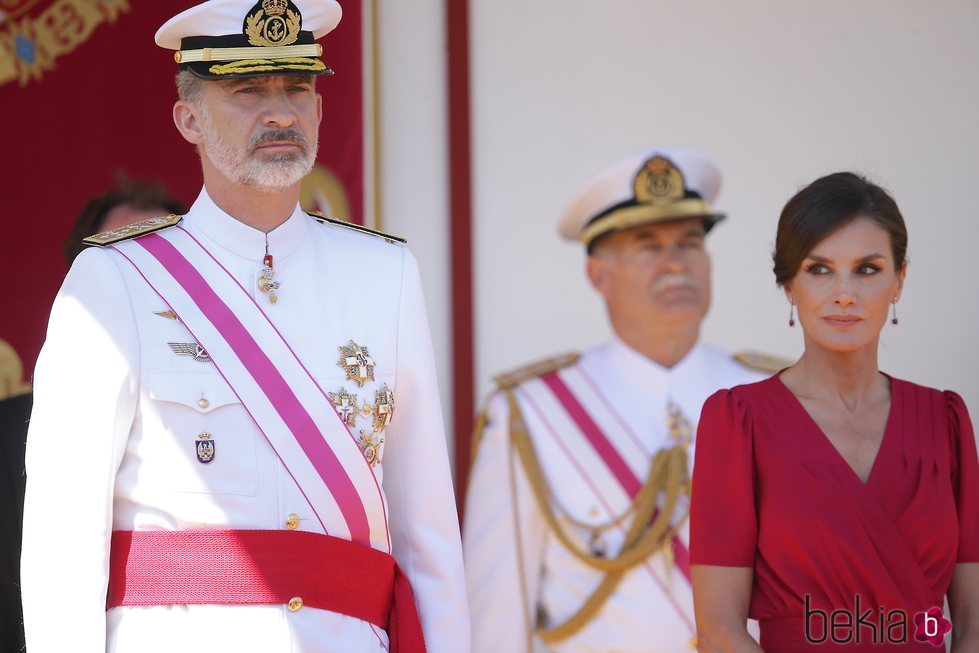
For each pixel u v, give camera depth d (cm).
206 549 944
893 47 1841
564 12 1855
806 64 1844
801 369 1038
